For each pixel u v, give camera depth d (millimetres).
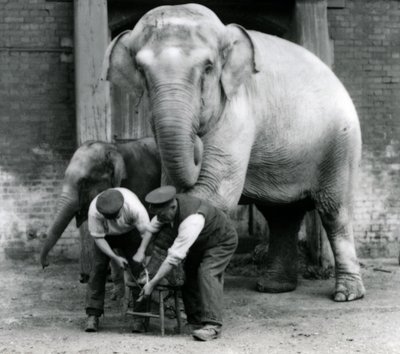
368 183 11008
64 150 10648
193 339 6367
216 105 6875
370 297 8336
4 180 10555
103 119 9930
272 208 8867
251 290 8898
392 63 11070
